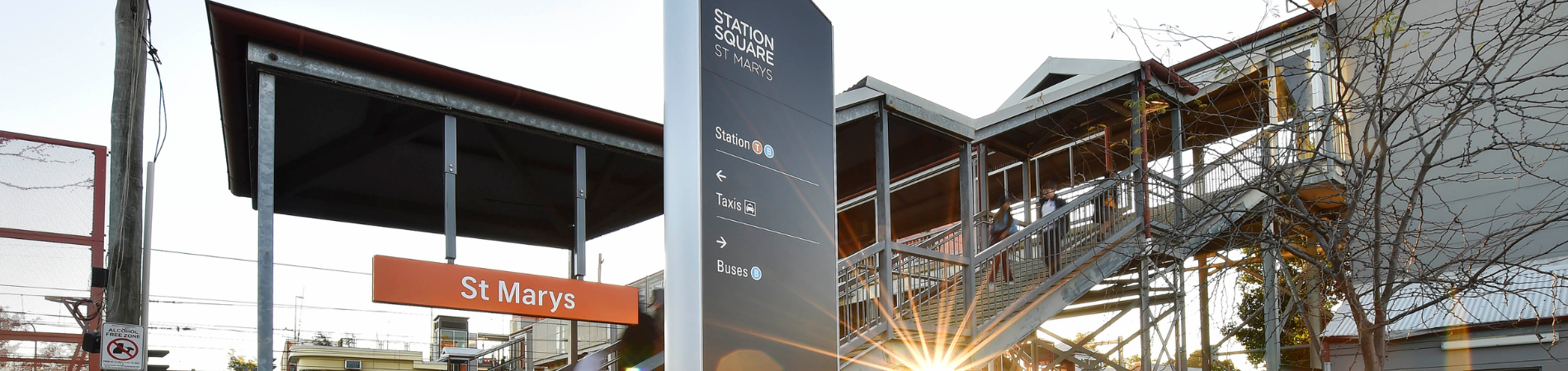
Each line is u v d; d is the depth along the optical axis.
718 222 5.23
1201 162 11.00
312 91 7.56
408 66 7.12
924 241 11.27
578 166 8.39
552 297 7.25
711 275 5.10
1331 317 11.07
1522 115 7.23
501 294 6.91
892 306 8.52
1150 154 13.35
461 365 27.58
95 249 10.60
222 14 6.18
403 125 8.62
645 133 8.80
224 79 7.07
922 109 9.36
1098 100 10.94
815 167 6.34
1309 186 9.88
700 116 5.20
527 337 15.62
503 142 9.38
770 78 5.99
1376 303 6.85
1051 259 10.17
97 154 10.95
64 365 10.09
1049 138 12.42
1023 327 9.65
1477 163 11.73
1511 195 11.38
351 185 10.38
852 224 15.79
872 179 12.55
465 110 7.59
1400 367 10.41
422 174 10.30
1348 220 7.12
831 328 6.21
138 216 7.39
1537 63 11.52
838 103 8.62
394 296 6.24
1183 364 11.11
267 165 6.33
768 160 5.82
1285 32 12.94
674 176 5.14
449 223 7.25
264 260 6.12
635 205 11.83
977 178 12.56
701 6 5.39
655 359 8.34
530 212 12.01
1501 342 9.69
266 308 6.02
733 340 5.18
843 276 8.63
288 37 6.49
